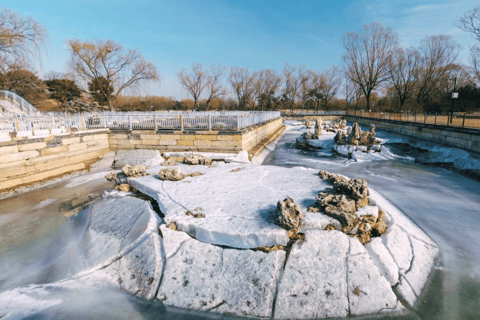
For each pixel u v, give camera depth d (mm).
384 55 41938
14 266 5668
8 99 21500
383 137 21922
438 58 37656
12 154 10516
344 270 4676
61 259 5852
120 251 5562
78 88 38969
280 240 5066
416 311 4336
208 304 4473
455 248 6027
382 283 4582
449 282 4965
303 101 64938
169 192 7504
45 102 36000
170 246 5270
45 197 9766
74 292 4848
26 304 4594
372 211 5820
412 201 8805
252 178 8875
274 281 4586
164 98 58125
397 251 5348
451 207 8281
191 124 14570
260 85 61875
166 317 4324
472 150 13719
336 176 8547
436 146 16062
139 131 14719
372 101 60844
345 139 18125
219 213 6008
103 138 15039
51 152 12086
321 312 4254
